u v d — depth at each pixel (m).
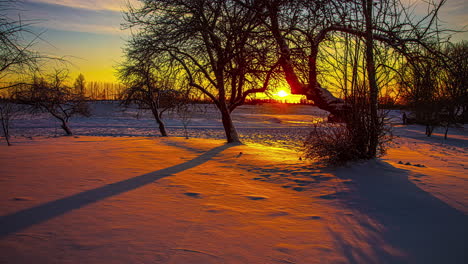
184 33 12.24
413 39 5.76
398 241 2.83
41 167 6.71
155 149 11.07
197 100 17.09
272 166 7.48
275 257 2.50
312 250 2.65
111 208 3.81
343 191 4.84
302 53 7.91
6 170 6.21
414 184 5.06
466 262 2.37
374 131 7.08
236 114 66.19
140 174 6.19
